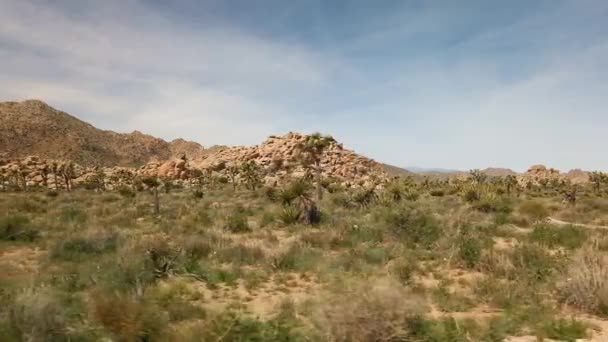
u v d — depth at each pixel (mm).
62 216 27031
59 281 11438
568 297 9500
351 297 7859
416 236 17406
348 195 38312
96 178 81062
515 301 9570
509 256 13414
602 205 32562
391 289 7887
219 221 24062
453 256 14141
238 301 10344
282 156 104938
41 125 156625
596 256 11414
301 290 11312
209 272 12641
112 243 16766
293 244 16125
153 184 32312
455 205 32938
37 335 7047
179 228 21797
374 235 18094
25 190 76250
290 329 8062
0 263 14070
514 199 40125
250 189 67125
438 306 9539
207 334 7676
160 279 11828
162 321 8203
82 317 8438
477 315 8992
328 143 42250
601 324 8289
